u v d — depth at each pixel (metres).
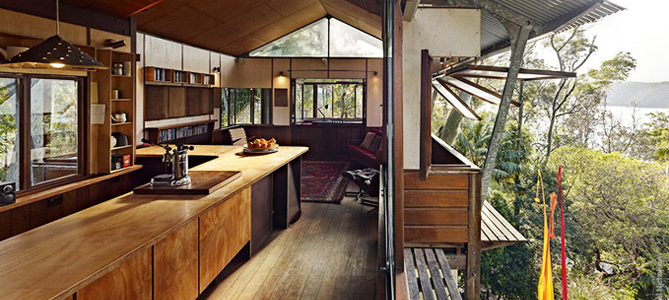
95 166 5.14
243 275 3.90
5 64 3.14
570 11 3.77
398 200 2.54
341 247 4.67
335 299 3.42
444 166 4.55
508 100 4.32
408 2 3.35
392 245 2.49
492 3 4.24
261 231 4.75
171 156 3.49
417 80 4.28
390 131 2.80
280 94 11.73
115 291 2.15
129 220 2.63
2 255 2.04
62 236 2.32
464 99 13.22
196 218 2.96
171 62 8.21
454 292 3.41
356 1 6.89
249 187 4.23
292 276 3.88
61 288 1.69
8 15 4.00
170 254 2.67
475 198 4.35
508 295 10.39
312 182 8.47
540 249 10.20
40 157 4.43
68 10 4.73
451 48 4.23
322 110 12.37
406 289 2.44
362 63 11.49
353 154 10.70
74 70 4.68
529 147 11.53
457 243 4.45
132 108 5.58
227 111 11.32
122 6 5.17
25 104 4.21
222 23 8.45
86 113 4.97
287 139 11.85
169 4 6.53
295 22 10.73
